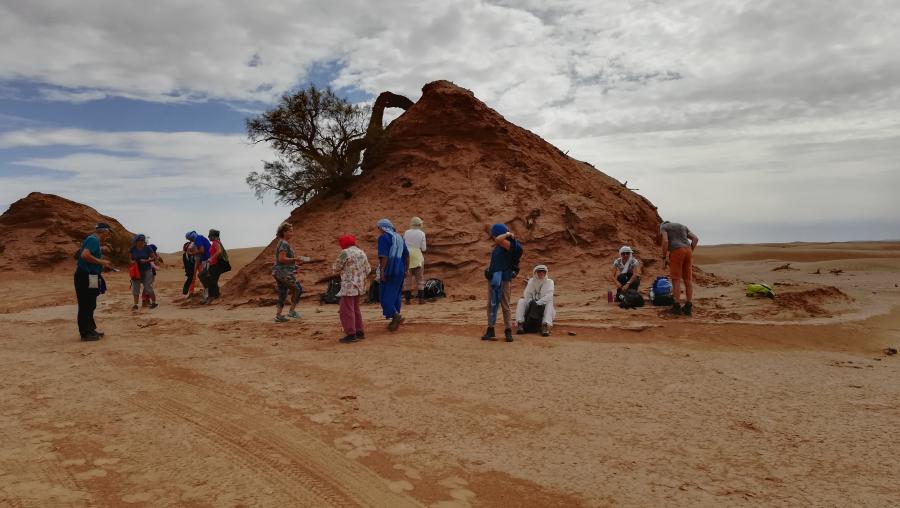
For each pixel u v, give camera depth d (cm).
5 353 929
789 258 4575
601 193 2202
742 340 926
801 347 900
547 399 629
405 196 1853
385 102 2336
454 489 424
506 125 2080
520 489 422
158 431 548
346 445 511
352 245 963
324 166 2017
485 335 926
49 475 445
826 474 430
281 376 748
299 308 1440
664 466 453
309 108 1969
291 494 418
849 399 618
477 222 1738
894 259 3069
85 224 3509
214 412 605
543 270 997
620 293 1249
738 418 560
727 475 434
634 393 647
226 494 417
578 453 483
